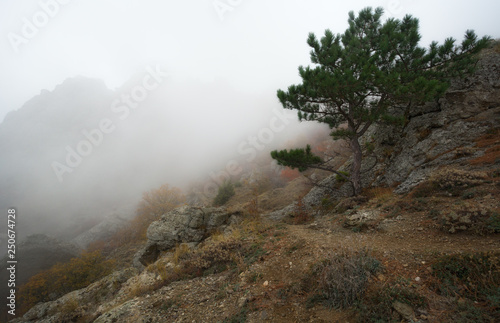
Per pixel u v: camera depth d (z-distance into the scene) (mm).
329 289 3852
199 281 6496
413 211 7039
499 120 10758
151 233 13797
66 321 8570
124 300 7168
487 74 13164
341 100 11594
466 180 7121
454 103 12984
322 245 6207
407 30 11945
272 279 5281
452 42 11008
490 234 4477
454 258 3807
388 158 14234
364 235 6523
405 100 10047
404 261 4312
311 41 12133
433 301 3150
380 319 3066
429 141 12148
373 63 10453
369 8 12297
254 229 10008
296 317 3748
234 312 4445
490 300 2846
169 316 4988
